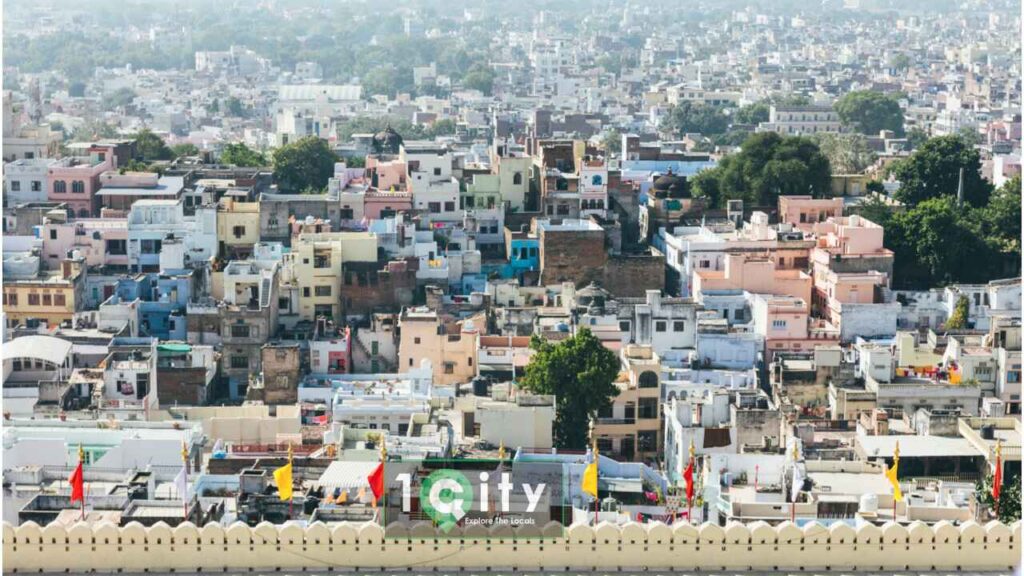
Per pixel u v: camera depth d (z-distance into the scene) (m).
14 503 193.88
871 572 160.62
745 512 195.75
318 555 160.00
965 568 160.75
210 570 159.50
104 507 187.12
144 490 194.88
